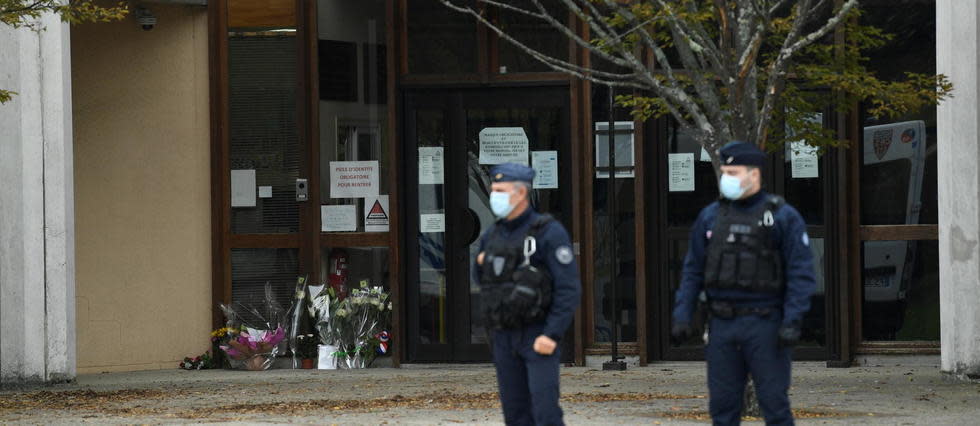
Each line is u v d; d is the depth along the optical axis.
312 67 31.72
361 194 31.77
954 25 25.42
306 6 31.80
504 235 14.53
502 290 14.35
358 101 31.80
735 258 14.21
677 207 30.47
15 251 27.27
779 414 14.19
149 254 32.12
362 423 19.67
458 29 31.08
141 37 32.16
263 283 32.22
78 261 31.50
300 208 31.88
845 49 23.20
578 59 30.39
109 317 31.75
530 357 14.32
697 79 20.41
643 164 30.09
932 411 20.86
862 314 30.06
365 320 31.53
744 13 20.09
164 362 32.12
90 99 31.78
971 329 25.42
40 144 27.28
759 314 14.16
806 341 30.06
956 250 25.50
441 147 31.36
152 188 32.16
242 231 32.19
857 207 29.84
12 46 27.02
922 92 22.05
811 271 14.08
